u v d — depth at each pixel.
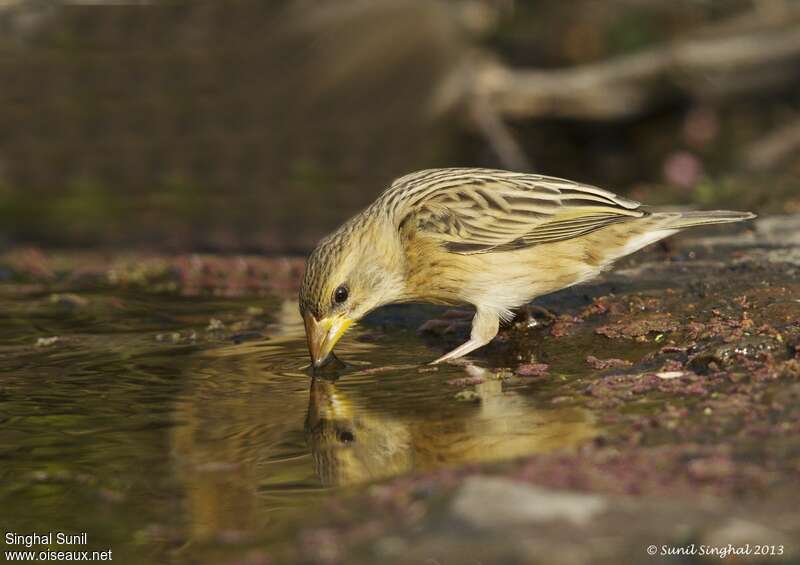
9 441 9.17
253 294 14.84
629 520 6.19
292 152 24.39
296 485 7.89
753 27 24.50
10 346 12.30
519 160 24.00
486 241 11.16
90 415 9.80
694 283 12.22
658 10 26.09
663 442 7.69
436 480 7.20
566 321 11.77
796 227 14.77
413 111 24.61
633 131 25.33
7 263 17.41
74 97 24.17
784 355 9.57
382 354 11.50
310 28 24.62
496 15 26.19
